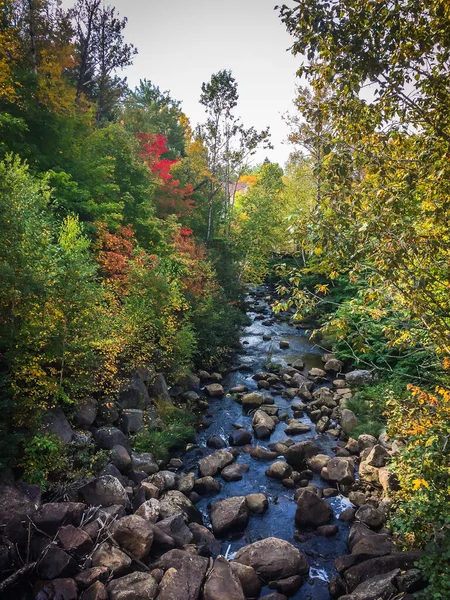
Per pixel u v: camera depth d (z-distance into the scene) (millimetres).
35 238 8156
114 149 19297
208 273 20328
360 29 4871
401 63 5055
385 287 5621
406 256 4984
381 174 5328
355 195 5289
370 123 5582
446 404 5660
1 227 7449
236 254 28703
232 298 25141
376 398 12648
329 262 5699
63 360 8773
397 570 5969
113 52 23125
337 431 11680
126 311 12523
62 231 11172
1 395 7406
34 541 6176
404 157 5809
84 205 14852
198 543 7395
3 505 6266
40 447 7359
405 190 5156
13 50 16203
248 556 6918
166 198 24531
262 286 34344
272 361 17828
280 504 8820
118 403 10742
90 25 22391
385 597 5555
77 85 23562
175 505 8023
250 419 12750
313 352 19016
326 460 10078
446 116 5281
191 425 11984
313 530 8000
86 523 6777
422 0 4797
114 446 9172
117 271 14117
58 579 5699
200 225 28531
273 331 22391
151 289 13180
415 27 5098
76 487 7547
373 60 4812
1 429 6938
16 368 7891
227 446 11258
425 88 5293
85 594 5574
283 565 6734
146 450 10141
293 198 32094
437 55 5113
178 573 6133
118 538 6586
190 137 31656
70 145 16578
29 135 15195
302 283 24281
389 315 8227
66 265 8664
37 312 8180
